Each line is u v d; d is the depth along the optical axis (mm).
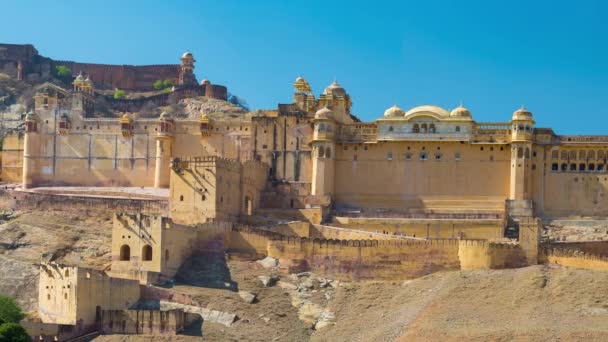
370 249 118500
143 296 109438
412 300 109812
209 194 130875
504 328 99562
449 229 135875
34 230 135500
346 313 109938
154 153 157750
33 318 106500
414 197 146250
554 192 144125
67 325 99375
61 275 102750
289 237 120500
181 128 157375
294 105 156375
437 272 116688
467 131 145625
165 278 113188
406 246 118125
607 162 143375
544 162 144750
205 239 120688
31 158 159750
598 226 139750
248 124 155250
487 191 144500
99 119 160000
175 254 115562
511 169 143250
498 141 144875
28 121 160375
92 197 143250
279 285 115750
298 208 145375
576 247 126562
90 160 159250
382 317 107688
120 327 102375
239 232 122188
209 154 155875
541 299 105062
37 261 128375
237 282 114688
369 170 147875
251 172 142875
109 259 127188
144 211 140000
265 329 105438
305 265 119375
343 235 130500
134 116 186000
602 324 98938
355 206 147000
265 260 120125
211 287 113500
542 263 116500
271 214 142625
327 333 106250
